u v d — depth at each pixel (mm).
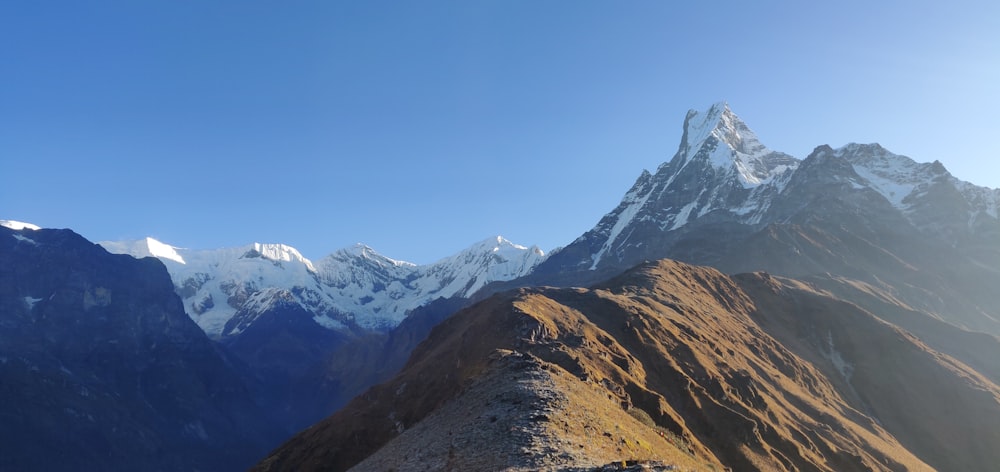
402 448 79625
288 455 148000
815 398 192875
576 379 98688
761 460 129000
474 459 60688
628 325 166375
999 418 198375
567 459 56906
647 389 125875
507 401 76750
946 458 190750
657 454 72625
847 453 149125
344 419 149000
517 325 146000
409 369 168625
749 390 156375
